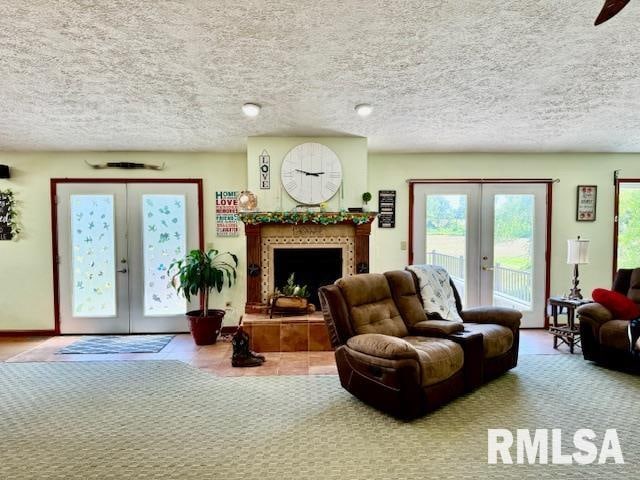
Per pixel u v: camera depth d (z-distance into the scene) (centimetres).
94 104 321
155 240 477
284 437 233
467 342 289
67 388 309
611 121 373
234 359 359
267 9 199
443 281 372
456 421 251
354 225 421
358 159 418
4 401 285
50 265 470
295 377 331
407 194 489
